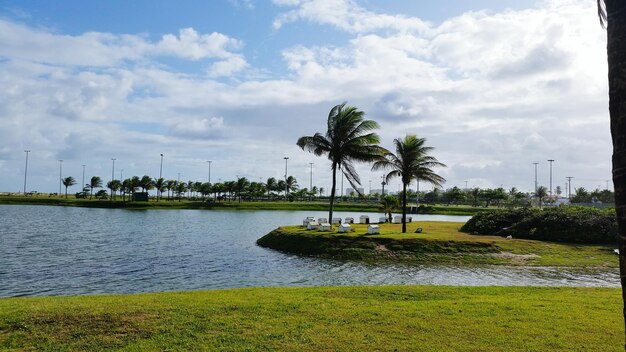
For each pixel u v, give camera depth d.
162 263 26.48
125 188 142.38
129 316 10.14
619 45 4.30
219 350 8.22
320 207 117.44
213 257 28.97
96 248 33.56
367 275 22.33
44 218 68.75
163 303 11.55
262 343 8.57
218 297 12.73
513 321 10.08
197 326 9.53
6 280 20.89
